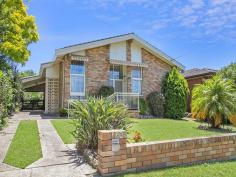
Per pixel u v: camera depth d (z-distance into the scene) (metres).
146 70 17.72
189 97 20.64
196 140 5.58
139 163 4.94
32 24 15.84
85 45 15.08
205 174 4.79
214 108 11.43
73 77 15.11
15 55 13.24
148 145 5.05
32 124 10.68
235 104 11.56
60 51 14.41
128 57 16.98
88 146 6.03
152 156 5.07
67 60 14.94
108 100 6.45
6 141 7.17
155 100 16.98
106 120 6.09
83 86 15.30
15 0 13.30
